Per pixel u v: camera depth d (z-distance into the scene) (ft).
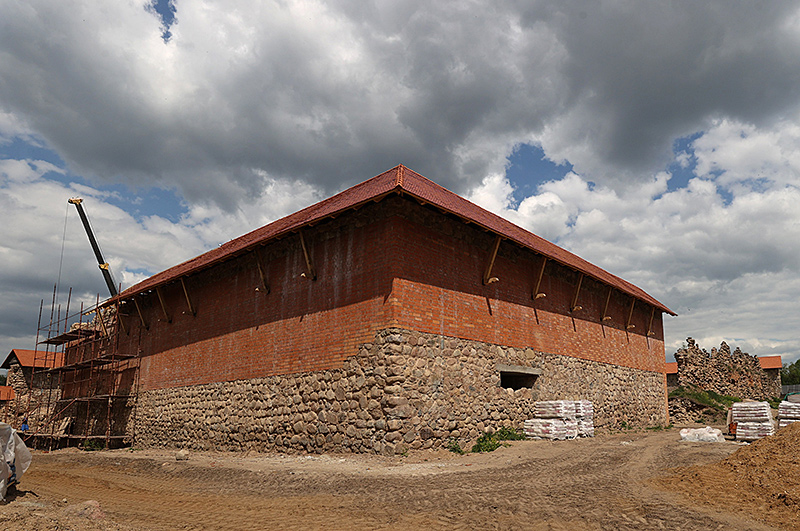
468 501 24.39
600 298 68.18
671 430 72.43
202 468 40.24
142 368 71.10
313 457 41.37
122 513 25.57
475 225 44.29
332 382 43.09
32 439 93.35
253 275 54.65
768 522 19.93
